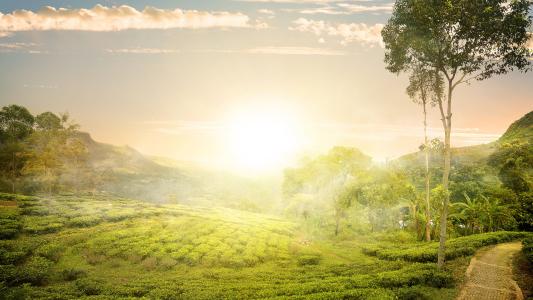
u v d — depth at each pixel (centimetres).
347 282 3312
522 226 7138
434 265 3569
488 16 2728
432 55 3097
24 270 4022
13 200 7762
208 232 6675
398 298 2589
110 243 5359
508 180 9662
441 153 3203
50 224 6012
